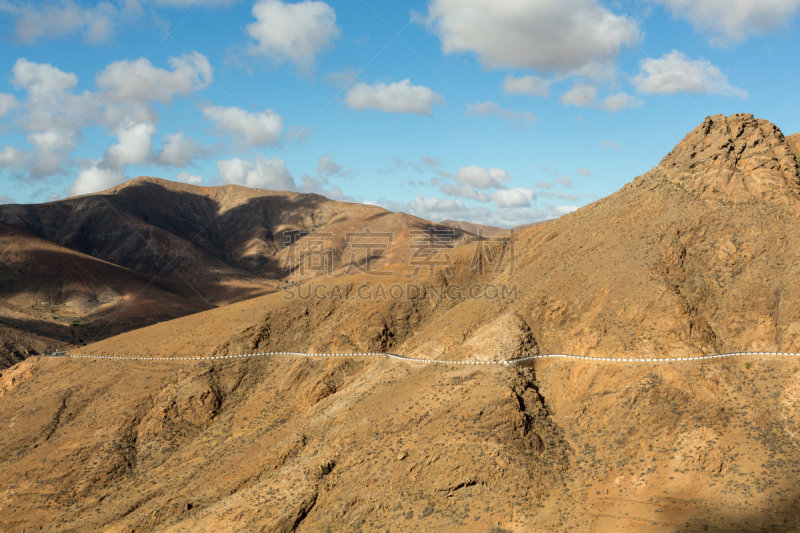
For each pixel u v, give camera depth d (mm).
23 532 52562
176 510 50125
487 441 43938
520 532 38594
